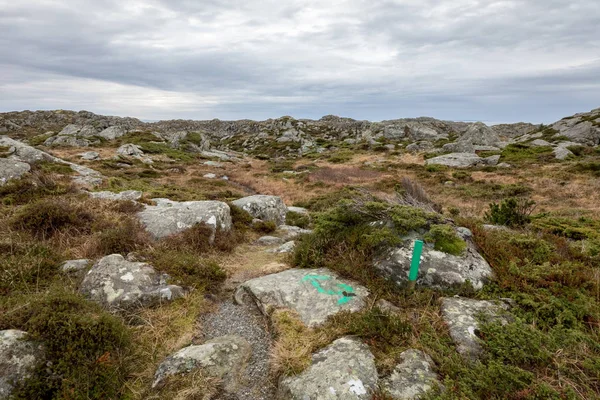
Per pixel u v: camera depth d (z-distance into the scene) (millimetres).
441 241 4367
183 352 3064
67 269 4434
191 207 7109
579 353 2738
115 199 7750
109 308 3666
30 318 2832
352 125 88438
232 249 6418
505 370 2551
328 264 4766
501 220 8070
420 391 2518
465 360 2795
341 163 37875
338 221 5227
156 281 4293
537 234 5852
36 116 88562
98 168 25734
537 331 2984
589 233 6289
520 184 19984
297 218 11297
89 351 2809
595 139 36531
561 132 42688
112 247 5262
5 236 5137
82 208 6477
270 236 7828
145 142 47281
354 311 3664
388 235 4457
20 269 4070
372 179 24953
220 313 4074
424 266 4109
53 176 10516
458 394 2447
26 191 8000
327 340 3225
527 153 32062
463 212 12797
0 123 71750
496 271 4152
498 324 3154
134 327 3508
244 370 3059
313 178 26047
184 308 3938
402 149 46750
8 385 2389
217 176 28469
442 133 65750
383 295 3959
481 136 44062
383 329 3170
